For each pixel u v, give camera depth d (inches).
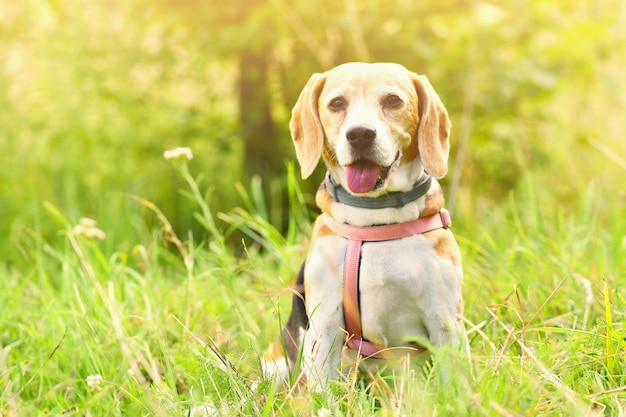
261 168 305.7
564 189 258.7
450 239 127.0
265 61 296.5
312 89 132.6
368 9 271.9
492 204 275.9
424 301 123.3
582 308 147.9
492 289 162.1
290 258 197.8
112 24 327.3
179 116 330.3
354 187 122.6
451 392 105.7
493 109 276.2
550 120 305.1
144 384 128.3
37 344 155.3
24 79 331.0
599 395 108.7
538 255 173.0
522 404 103.6
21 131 324.8
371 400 115.7
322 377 121.3
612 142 285.0
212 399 123.1
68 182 301.7
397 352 129.0
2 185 307.4
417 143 129.3
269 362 142.6
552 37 293.3
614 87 286.7
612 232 195.2
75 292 158.9
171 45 315.3
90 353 140.8
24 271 245.4
